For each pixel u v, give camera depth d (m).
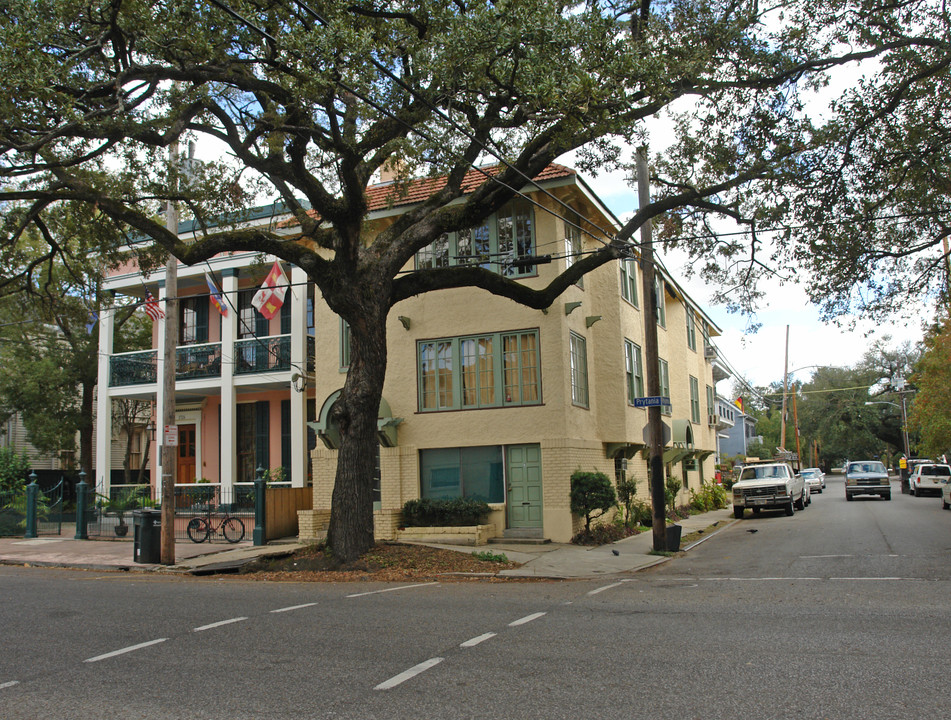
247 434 25.83
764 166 13.95
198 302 26.38
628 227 15.15
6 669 6.60
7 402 28.70
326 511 19.39
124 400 29.31
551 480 18.00
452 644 7.17
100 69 12.38
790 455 46.88
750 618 8.27
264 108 13.34
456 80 11.82
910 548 15.13
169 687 5.93
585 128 13.21
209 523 19.45
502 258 19.09
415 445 19.19
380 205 20.05
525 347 18.70
